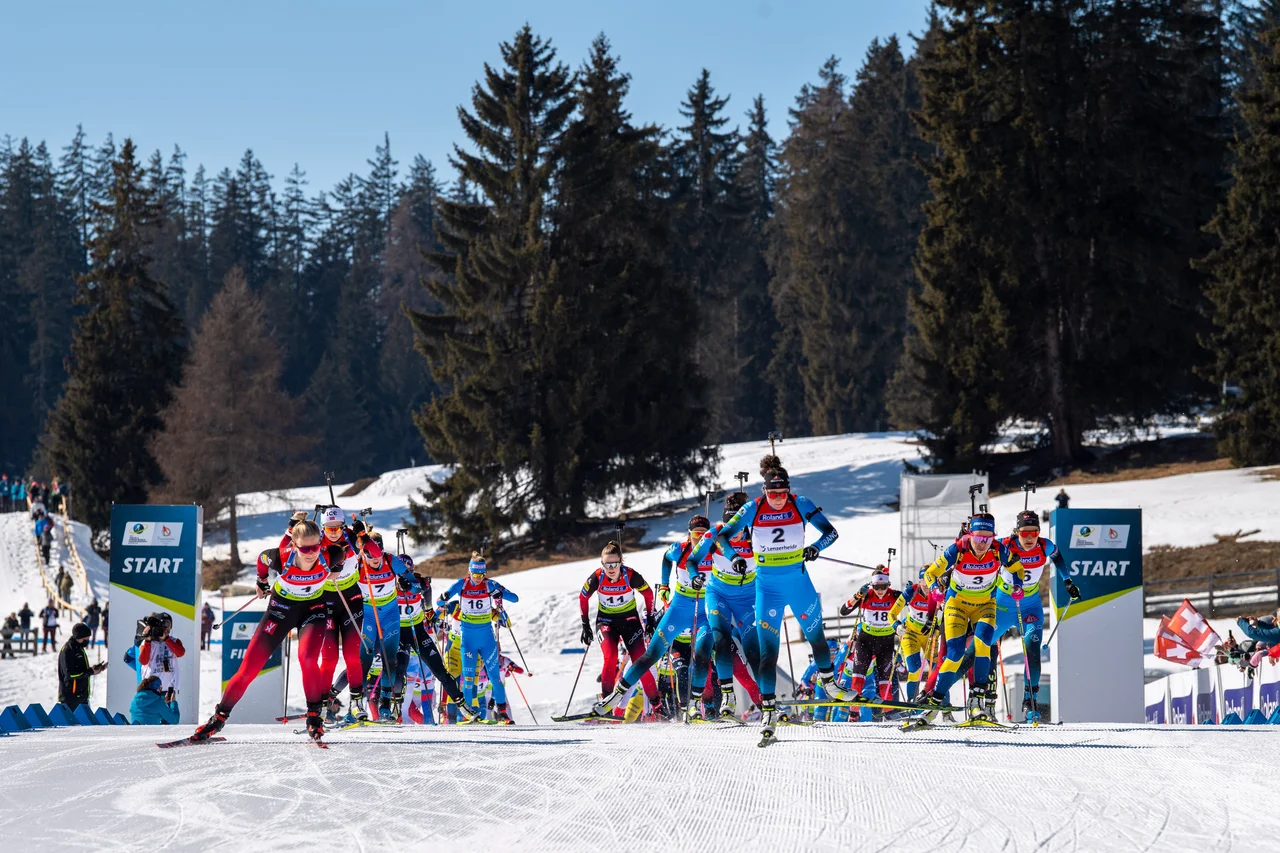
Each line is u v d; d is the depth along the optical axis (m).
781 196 129.25
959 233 61.25
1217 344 54.09
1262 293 51.50
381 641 14.87
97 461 80.94
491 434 61.56
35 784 8.65
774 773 8.62
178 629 20.84
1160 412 61.84
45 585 54.16
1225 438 53.78
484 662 18.25
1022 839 6.68
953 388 61.16
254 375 83.31
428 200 175.38
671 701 16.86
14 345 146.50
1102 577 19.84
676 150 108.56
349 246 176.50
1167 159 59.75
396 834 6.91
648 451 64.31
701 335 71.62
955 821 7.09
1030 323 60.22
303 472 84.19
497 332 64.75
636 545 59.50
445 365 64.31
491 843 6.68
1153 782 8.16
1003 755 9.35
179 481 76.38
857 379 106.69
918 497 32.06
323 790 8.16
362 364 146.00
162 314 85.12
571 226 64.19
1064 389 60.34
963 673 12.34
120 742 10.95
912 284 111.69
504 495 63.88
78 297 84.69
